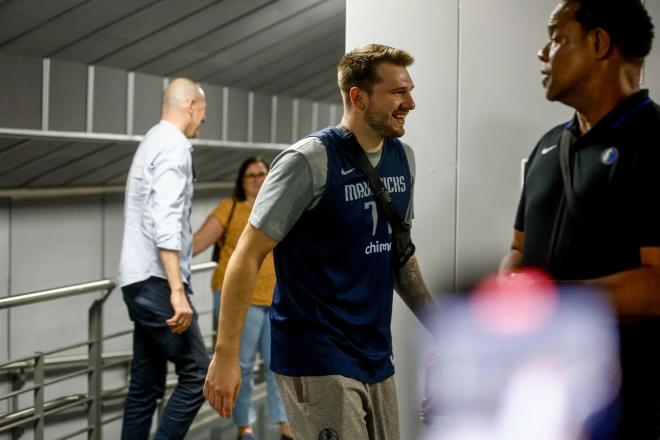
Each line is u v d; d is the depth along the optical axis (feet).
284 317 9.31
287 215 8.96
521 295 6.81
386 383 9.55
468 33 11.01
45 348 22.02
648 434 8.82
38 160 20.18
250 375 17.93
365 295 9.23
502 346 6.80
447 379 8.36
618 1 9.34
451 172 11.23
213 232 18.19
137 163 15.26
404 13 11.50
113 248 24.29
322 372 9.09
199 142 24.34
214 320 18.79
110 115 21.01
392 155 9.52
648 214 9.34
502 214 10.86
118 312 24.44
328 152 9.00
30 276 21.58
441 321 6.51
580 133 9.80
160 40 20.65
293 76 27.07
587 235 9.71
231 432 19.74
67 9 17.74
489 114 10.88
